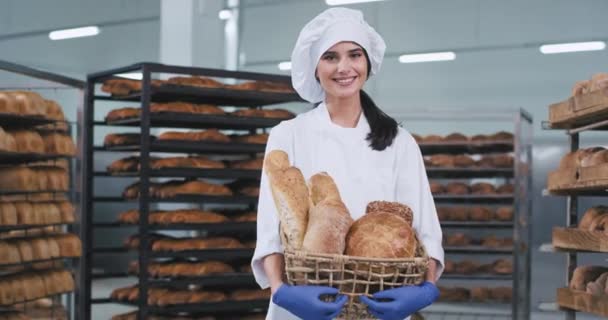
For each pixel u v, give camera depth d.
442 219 7.57
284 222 1.71
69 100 9.38
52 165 5.72
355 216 1.97
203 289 5.77
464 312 7.78
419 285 1.70
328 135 2.00
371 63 2.03
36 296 5.17
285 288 1.65
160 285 5.70
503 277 7.38
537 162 8.40
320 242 1.64
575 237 4.16
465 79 8.78
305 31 1.95
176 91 5.52
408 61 9.07
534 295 8.22
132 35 9.55
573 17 8.28
